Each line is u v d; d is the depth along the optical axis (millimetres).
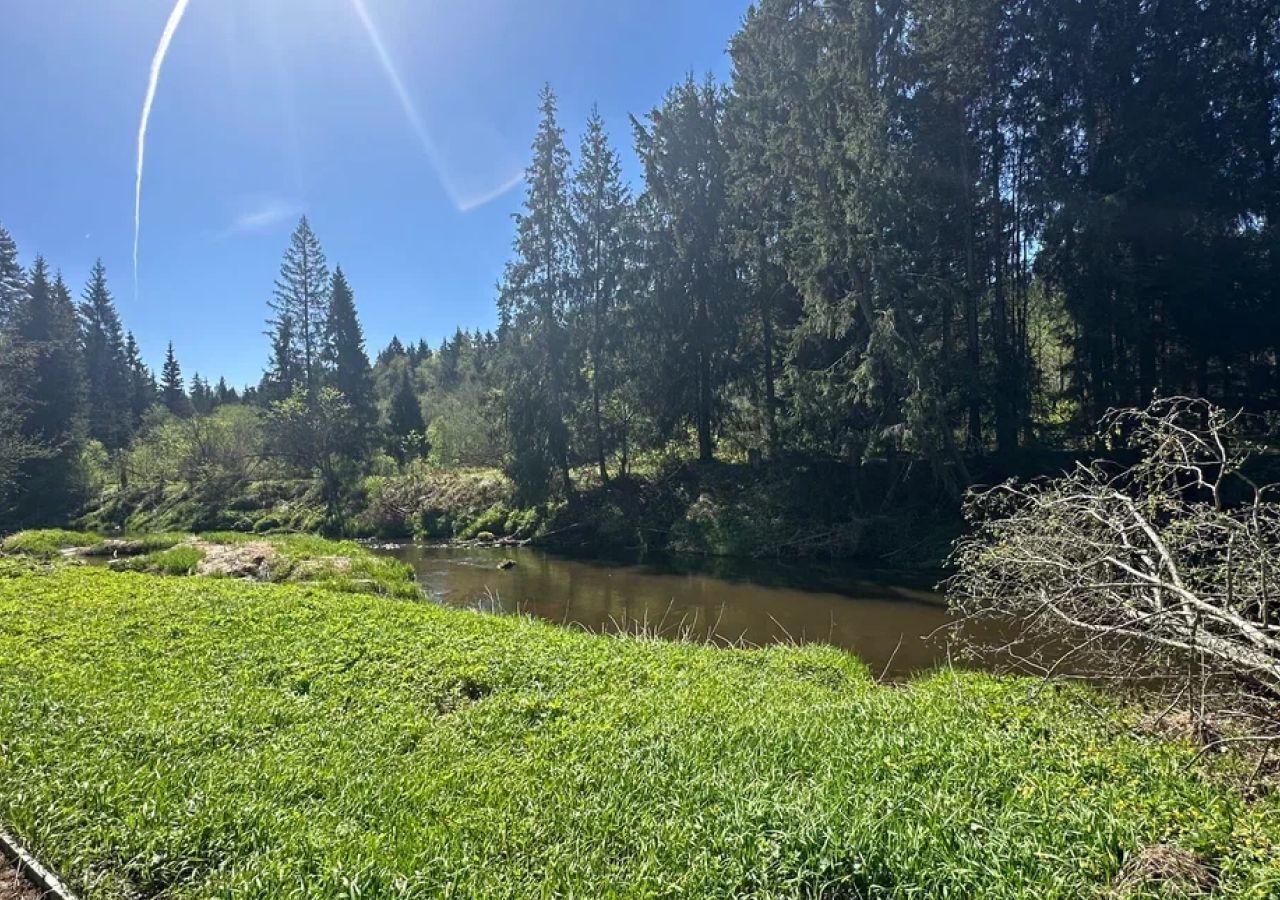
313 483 34844
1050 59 19281
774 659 8227
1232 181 18266
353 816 4105
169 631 8891
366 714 6047
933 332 18812
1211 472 15477
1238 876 3002
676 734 5273
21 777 4527
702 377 26016
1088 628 4906
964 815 3682
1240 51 19156
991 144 20438
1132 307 17516
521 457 26375
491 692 6738
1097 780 4094
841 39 19047
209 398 74750
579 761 4859
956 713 5535
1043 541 5363
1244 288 18094
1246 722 4754
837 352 20641
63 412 38875
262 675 7098
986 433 22344
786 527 21062
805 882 3258
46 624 9320
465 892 3295
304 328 40219
